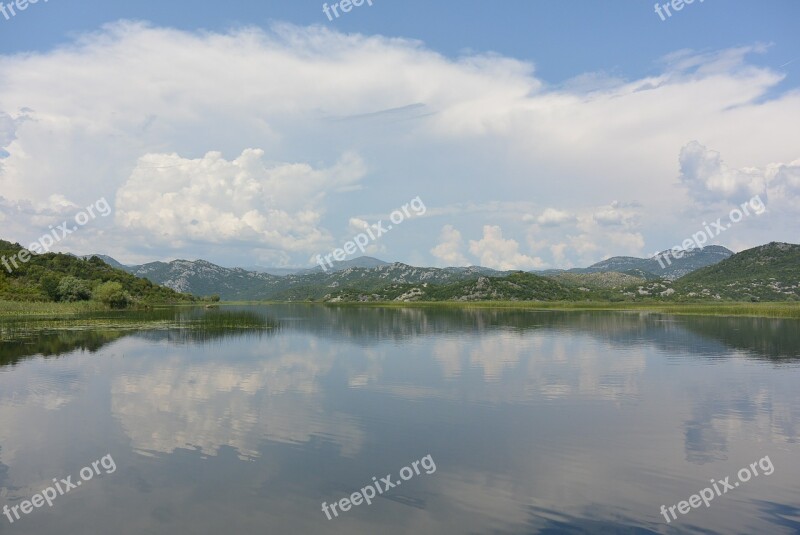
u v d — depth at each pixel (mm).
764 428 31531
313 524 19859
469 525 19875
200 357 57406
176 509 21000
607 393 40281
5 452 27078
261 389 41188
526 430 30781
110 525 19891
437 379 45406
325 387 42000
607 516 20656
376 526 19672
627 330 90938
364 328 97625
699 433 30469
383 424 31781
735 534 19297
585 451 27438
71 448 27625
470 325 105000
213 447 27734
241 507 21078
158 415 33594
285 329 94188
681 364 53375
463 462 25891
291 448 27641
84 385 42281
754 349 64875
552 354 60719
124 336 77688
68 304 147375
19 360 54531
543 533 19281
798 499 22250
